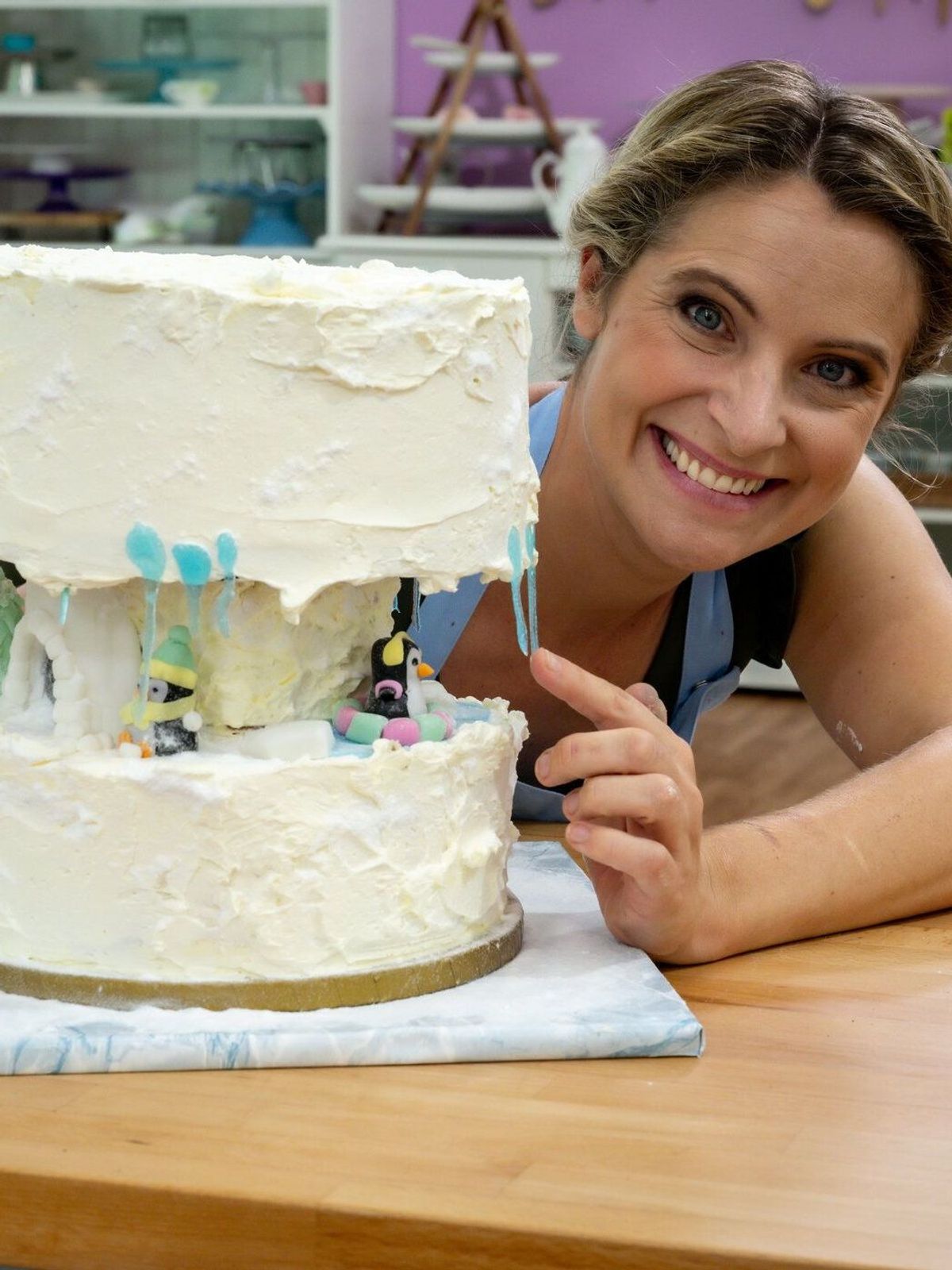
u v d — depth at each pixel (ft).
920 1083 3.07
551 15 13.25
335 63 11.77
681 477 4.07
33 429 3.14
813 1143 2.81
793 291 3.67
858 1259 2.43
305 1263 2.56
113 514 3.13
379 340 3.15
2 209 13.79
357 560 3.21
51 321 3.10
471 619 4.91
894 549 4.80
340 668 3.59
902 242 3.71
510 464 3.46
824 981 3.61
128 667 3.36
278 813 3.19
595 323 4.40
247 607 3.30
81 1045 3.00
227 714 3.34
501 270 11.52
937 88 11.82
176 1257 2.60
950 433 10.61
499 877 3.62
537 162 11.78
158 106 12.06
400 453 3.22
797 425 3.83
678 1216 2.54
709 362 3.87
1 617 3.62
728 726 11.62
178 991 3.20
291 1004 3.22
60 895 3.26
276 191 12.19
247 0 11.89
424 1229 2.52
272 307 3.07
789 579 4.96
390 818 3.30
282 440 3.12
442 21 13.58
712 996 3.50
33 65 12.48
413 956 3.37
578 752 3.43
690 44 13.12
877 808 4.03
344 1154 2.72
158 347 3.07
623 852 3.42
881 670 4.69
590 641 5.00
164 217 12.92
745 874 3.78
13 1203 2.63
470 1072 3.08
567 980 3.43
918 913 4.09
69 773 3.20
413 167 12.44
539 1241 2.48
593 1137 2.81
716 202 3.77
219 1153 2.71
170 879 3.20
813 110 3.71
